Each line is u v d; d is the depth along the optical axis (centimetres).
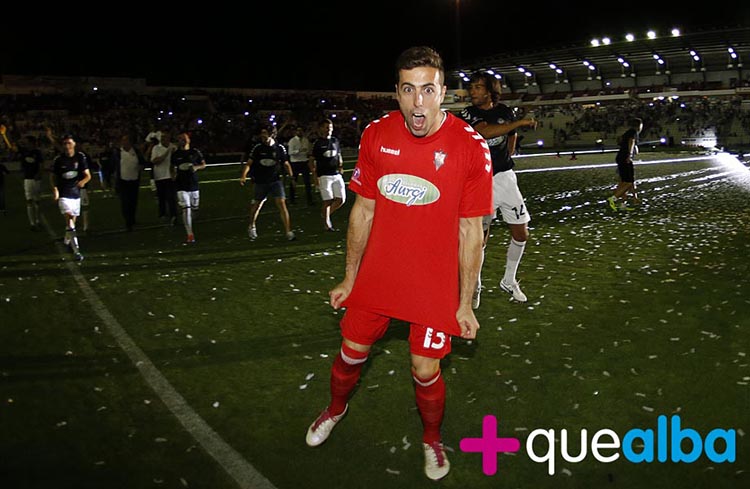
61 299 676
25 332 568
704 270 727
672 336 519
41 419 398
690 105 4947
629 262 780
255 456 350
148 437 374
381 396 423
